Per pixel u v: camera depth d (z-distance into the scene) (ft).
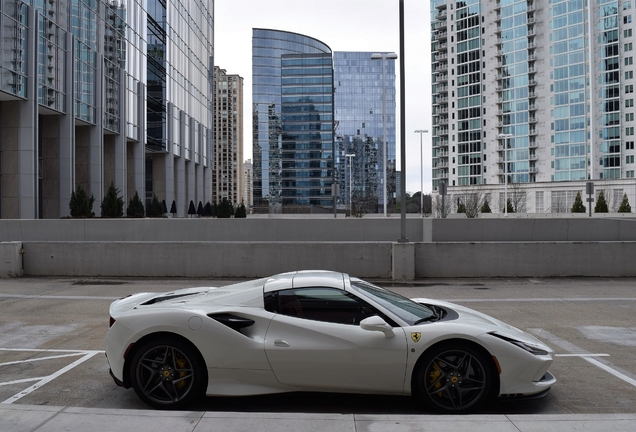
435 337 16.06
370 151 626.23
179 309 16.78
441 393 16.10
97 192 131.85
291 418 14.55
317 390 16.28
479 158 356.79
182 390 16.37
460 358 16.20
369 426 13.99
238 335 16.29
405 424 14.14
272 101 426.10
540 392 16.30
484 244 48.11
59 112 115.55
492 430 13.75
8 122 104.01
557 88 318.45
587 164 305.12
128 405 17.25
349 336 16.16
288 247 47.70
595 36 303.48
